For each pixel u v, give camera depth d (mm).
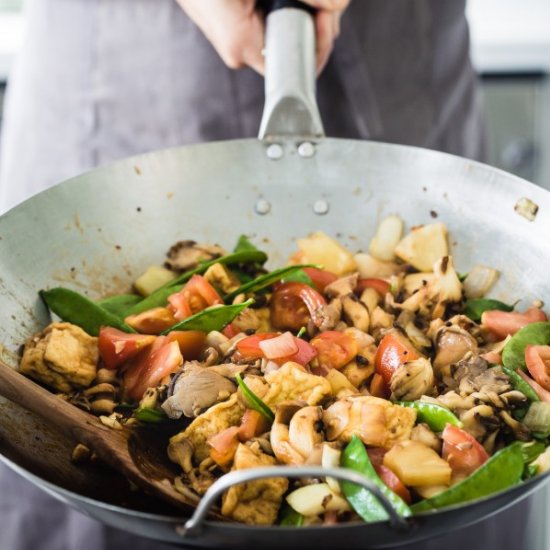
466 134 1127
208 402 744
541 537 1078
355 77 1062
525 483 650
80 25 1119
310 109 857
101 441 710
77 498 651
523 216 839
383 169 888
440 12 1070
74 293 814
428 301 834
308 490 689
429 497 682
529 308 821
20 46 1212
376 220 894
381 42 1058
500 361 782
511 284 843
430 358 807
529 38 1373
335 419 711
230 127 1084
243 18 896
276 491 691
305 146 891
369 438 700
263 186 898
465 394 750
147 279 865
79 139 1094
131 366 796
